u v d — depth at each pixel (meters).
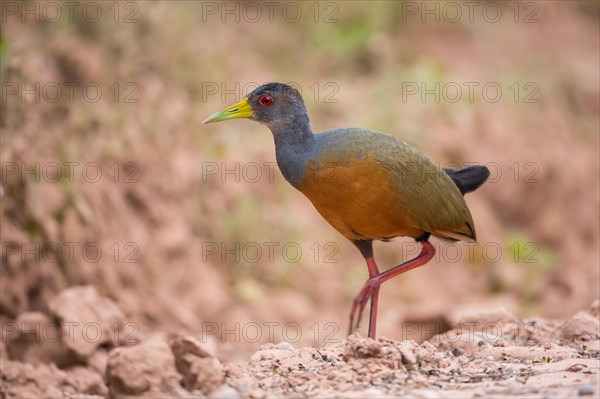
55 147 15.11
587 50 28.23
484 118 21.70
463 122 21.11
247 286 16.50
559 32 28.27
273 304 16.41
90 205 15.02
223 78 19.47
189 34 19.47
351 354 8.27
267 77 21.08
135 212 16.05
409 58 23.14
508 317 11.30
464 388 7.57
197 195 17.23
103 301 12.40
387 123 20.00
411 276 18.11
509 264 19.11
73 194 14.71
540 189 21.38
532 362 8.80
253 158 18.34
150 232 16.02
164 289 15.41
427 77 21.45
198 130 18.16
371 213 9.60
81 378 11.25
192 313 15.55
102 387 11.22
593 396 7.10
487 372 8.15
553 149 22.22
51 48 16.91
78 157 15.39
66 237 14.34
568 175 22.05
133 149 16.45
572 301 17.61
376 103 20.48
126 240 15.41
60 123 15.61
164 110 17.66
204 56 19.41
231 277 16.72
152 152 16.78
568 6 29.53
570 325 10.59
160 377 7.46
